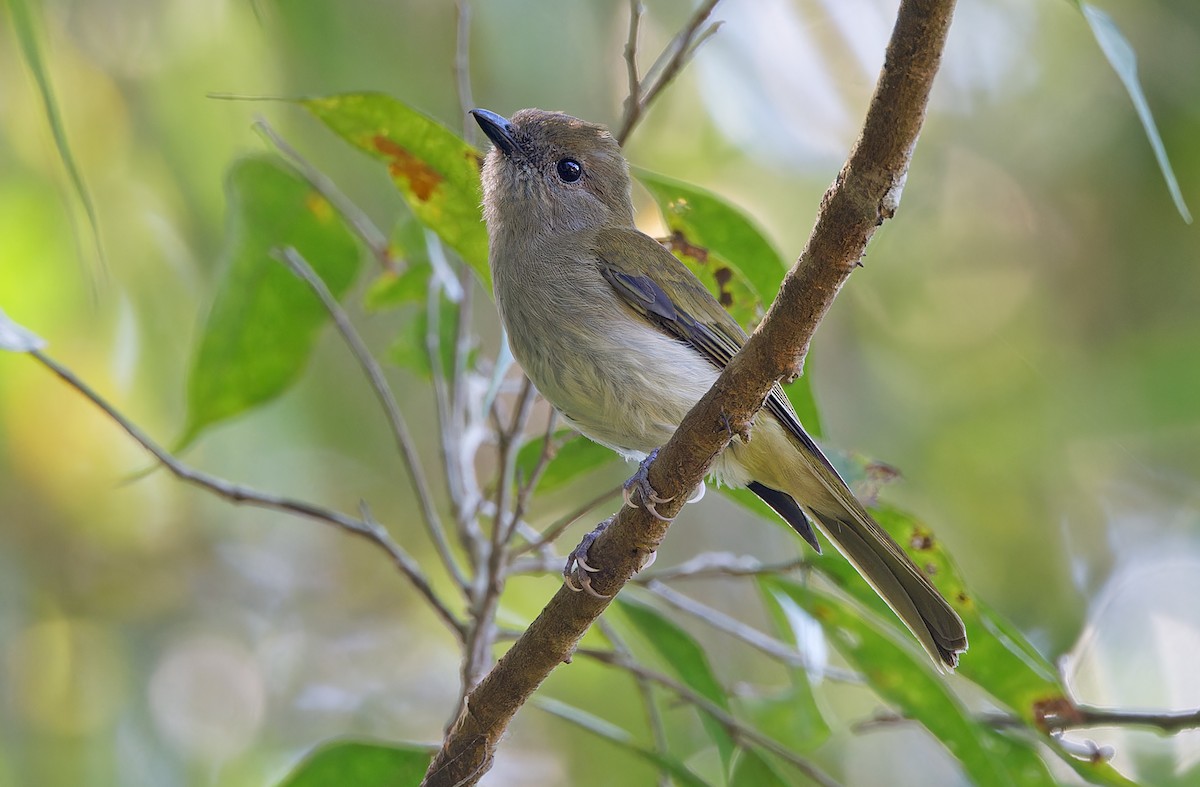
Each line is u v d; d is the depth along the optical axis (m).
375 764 7.36
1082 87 12.09
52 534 11.87
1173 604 12.03
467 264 7.69
